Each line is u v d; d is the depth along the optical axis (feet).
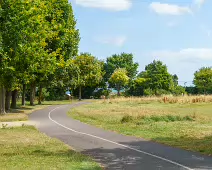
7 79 105.50
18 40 56.13
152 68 371.56
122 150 54.08
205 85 346.13
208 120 96.53
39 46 85.10
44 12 87.35
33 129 83.61
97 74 321.11
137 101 203.82
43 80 185.37
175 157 47.57
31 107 175.63
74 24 181.37
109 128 84.02
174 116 100.27
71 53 175.11
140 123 90.38
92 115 118.52
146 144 59.98
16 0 54.03
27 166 40.63
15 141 63.98
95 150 54.34
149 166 41.57
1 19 53.88
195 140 62.18
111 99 222.69
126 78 378.53
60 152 52.16
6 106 145.89
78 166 40.57
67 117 119.34
